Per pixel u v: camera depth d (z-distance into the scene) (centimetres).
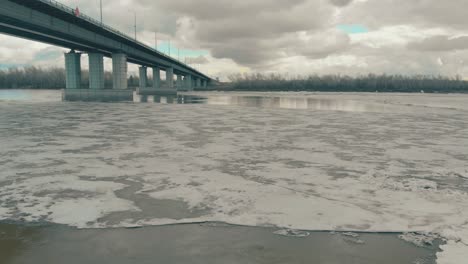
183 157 1549
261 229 793
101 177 1209
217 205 943
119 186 1106
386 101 8294
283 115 3831
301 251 689
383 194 1040
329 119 3409
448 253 682
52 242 722
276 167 1368
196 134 2284
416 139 2136
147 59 10044
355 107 5700
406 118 3609
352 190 1077
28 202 955
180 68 14800
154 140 2023
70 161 1456
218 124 2880
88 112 4062
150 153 1636
